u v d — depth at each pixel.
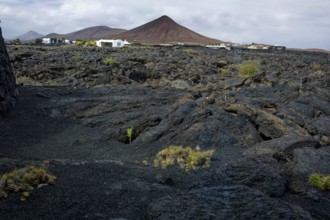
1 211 8.34
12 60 46.91
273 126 17.86
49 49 71.62
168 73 43.66
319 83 35.53
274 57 85.56
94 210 8.82
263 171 11.32
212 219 8.01
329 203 10.57
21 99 23.91
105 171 11.70
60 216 8.43
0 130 17.81
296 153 14.23
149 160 14.83
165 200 8.91
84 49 75.38
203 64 54.56
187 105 19.91
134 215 8.76
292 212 8.41
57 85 32.25
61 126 19.66
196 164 13.62
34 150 15.83
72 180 10.43
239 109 19.23
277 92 27.66
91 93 28.27
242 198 8.77
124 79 36.38
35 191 9.39
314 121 20.41
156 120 18.80
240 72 43.19
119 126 19.47
